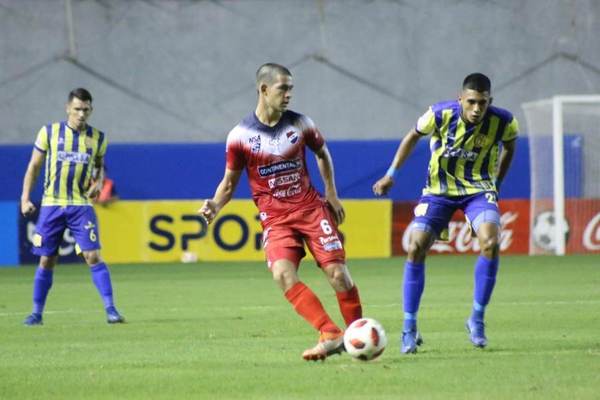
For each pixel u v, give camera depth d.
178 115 96.75
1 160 86.06
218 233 66.56
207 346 26.38
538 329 29.22
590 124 75.06
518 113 96.69
